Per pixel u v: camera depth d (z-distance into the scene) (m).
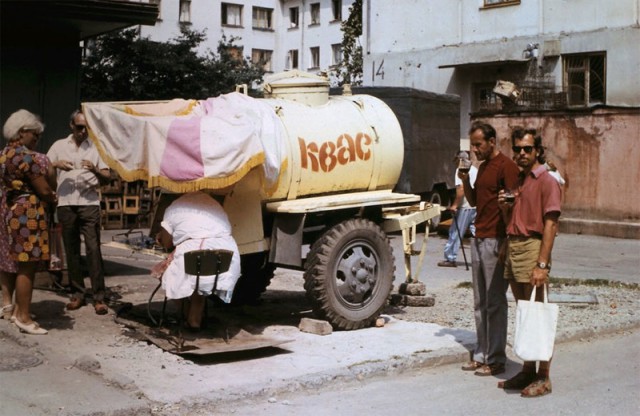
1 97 10.53
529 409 5.94
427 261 14.29
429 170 18.72
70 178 8.38
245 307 9.38
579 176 19.81
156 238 7.36
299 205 7.81
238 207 7.54
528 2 24.12
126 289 9.96
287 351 7.20
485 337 7.00
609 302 10.08
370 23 28.97
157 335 7.38
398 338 7.77
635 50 21.69
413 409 5.92
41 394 5.76
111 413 5.42
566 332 8.26
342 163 8.32
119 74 28.48
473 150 6.79
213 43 53.16
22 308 7.42
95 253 8.38
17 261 7.32
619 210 19.14
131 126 7.08
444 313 9.22
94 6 9.96
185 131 6.82
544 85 23.50
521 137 6.26
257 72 33.56
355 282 7.97
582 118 19.67
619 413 5.86
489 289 6.84
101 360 6.66
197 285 6.77
